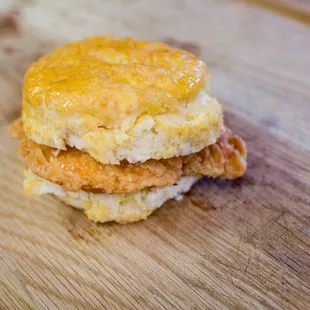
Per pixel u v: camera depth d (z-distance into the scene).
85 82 0.21
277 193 0.24
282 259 0.21
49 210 0.23
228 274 0.20
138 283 0.20
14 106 0.29
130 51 0.23
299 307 0.19
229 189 0.24
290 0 0.43
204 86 0.22
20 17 0.40
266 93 0.31
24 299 0.20
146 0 0.43
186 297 0.20
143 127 0.20
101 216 0.22
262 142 0.27
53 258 0.21
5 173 0.25
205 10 0.42
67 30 0.38
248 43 0.36
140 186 0.21
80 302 0.20
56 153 0.22
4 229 0.22
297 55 0.35
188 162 0.23
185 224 0.22
